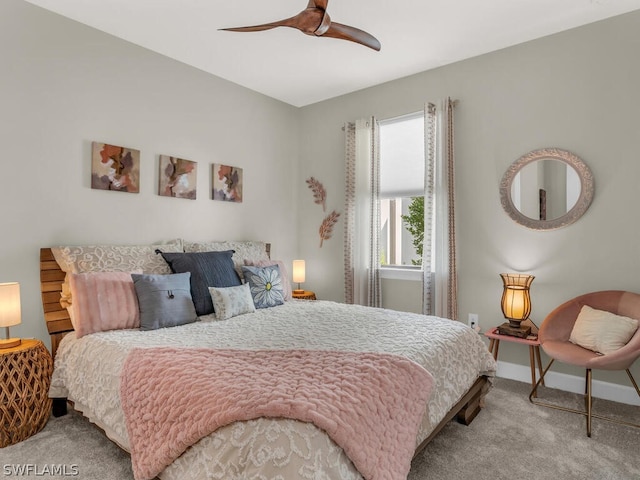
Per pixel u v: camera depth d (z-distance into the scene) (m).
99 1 2.49
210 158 3.63
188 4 2.54
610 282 2.73
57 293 2.53
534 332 3.01
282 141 4.39
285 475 1.11
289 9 2.59
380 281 3.89
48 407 2.25
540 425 2.31
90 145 2.79
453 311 3.33
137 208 3.07
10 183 2.42
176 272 2.84
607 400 2.70
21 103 2.47
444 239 3.37
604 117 2.75
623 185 2.68
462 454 1.99
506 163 3.17
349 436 1.24
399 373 1.60
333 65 3.48
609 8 2.61
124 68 2.99
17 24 2.45
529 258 3.06
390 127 3.90
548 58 2.97
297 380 1.44
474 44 3.11
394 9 2.61
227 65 3.47
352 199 4.04
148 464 1.44
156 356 1.75
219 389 1.38
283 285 3.48
